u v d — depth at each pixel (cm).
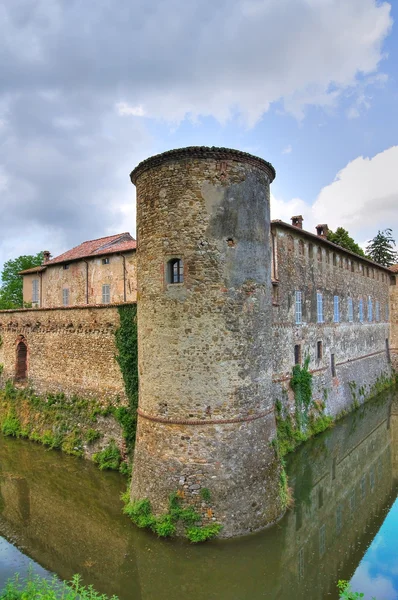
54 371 2267
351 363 3353
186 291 1308
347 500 1858
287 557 1359
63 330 2212
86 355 2064
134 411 1792
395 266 4934
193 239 1307
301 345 2519
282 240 2369
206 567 1222
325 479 2027
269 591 1201
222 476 1276
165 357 1334
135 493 1411
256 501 1315
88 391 2045
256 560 1251
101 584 1175
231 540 1252
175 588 1186
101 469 1838
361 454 2395
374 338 4028
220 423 1294
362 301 3741
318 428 2508
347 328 3319
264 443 1382
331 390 2892
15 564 1261
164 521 1284
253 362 1368
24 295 3894
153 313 1370
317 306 2784
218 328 1306
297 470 2045
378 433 2772
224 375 1305
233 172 1342
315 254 2805
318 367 2733
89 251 3244
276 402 2198
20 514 1565
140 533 1312
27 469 1912
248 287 1364
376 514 1716
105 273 3050
